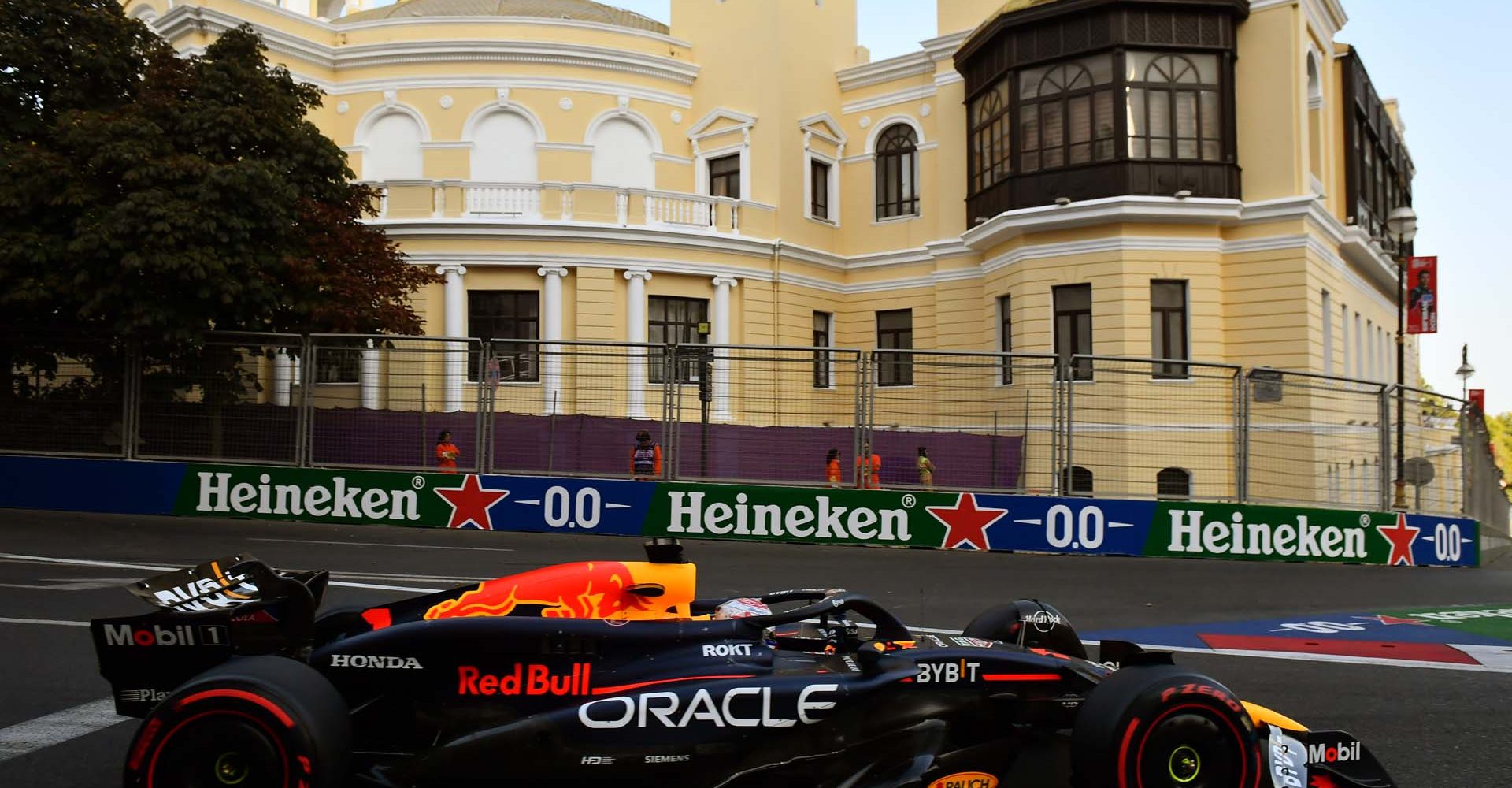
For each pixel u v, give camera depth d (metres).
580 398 15.98
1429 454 17.00
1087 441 15.09
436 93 27.98
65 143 15.65
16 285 15.27
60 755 5.56
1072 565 14.10
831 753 4.57
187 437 16.48
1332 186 26.06
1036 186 23.86
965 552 15.05
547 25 28.47
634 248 25.77
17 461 16.67
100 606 9.48
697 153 30.09
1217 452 15.14
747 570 12.93
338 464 16.31
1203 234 23.08
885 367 15.45
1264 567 14.48
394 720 4.71
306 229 17.77
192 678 4.24
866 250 30.72
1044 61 23.72
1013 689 4.89
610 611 5.04
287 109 17.81
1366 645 9.08
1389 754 5.91
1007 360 15.20
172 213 15.12
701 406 15.66
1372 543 15.48
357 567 12.30
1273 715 4.92
